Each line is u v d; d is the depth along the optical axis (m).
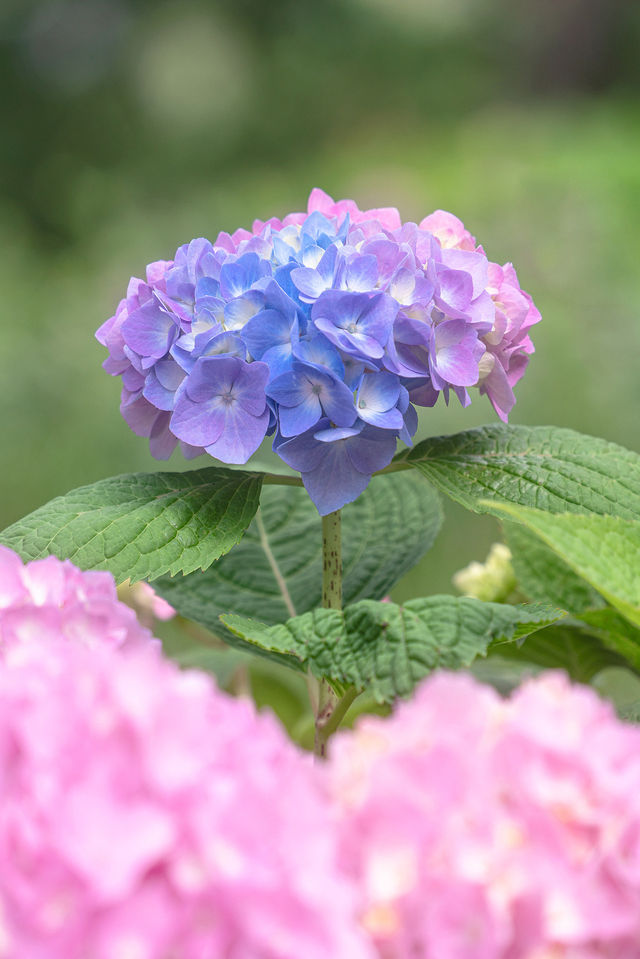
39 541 0.90
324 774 0.73
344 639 0.85
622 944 0.71
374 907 0.70
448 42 10.49
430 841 0.71
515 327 0.94
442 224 0.96
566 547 0.81
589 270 3.10
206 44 9.52
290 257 0.91
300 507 1.07
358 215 0.97
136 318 0.91
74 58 9.30
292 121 9.43
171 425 0.89
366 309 0.88
